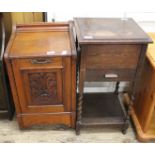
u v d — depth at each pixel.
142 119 1.61
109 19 1.56
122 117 1.66
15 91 1.42
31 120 1.57
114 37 1.25
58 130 1.68
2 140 1.59
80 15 1.69
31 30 1.53
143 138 1.57
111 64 1.32
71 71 1.35
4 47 1.45
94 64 1.31
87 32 1.32
